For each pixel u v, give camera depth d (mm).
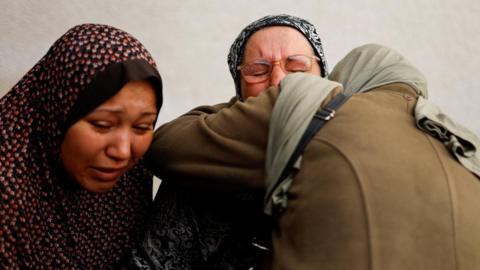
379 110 888
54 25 1933
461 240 766
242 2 2080
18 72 1928
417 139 855
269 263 852
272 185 857
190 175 963
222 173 924
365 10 2166
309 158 837
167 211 1124
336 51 2180
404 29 2197
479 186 843
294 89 902
